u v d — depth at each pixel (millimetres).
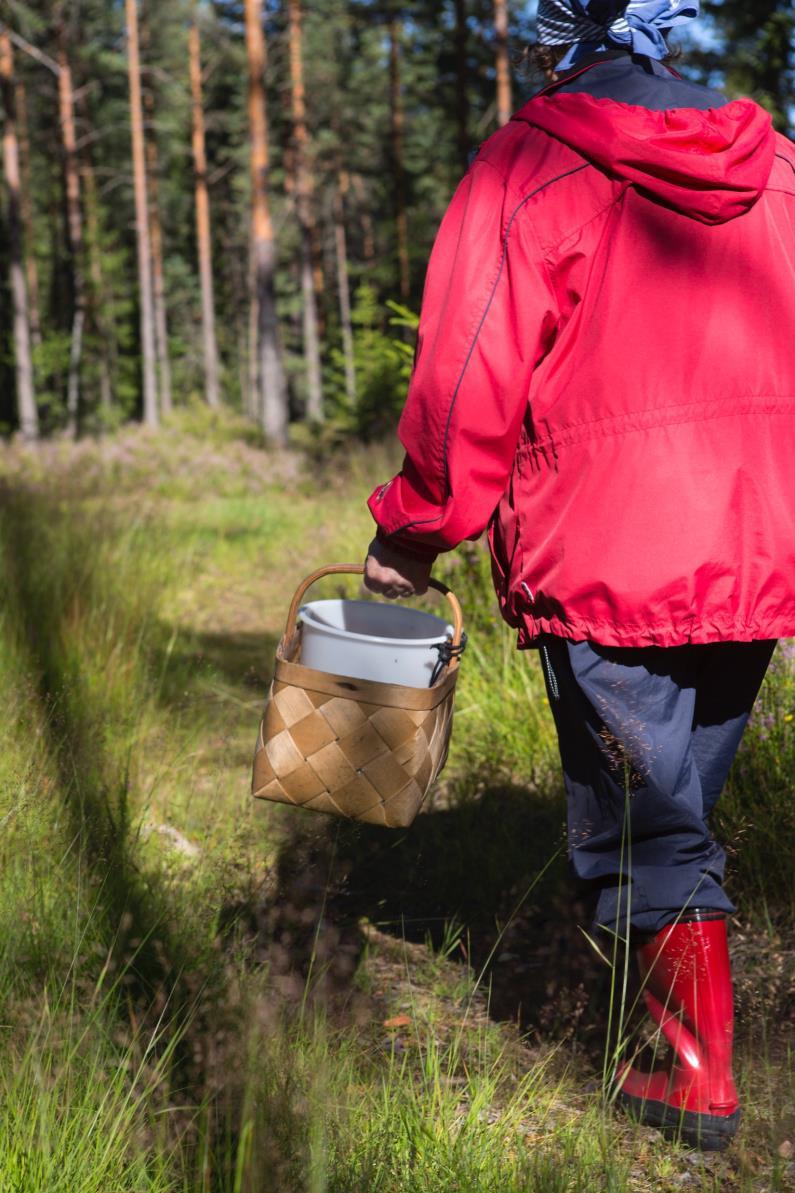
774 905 2814
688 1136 1934
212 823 3350
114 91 39188
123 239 48562
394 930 2969
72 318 40781
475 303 1780
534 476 1878
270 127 37469
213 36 32969
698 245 1764
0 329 39406
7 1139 1678
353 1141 1806
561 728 2004
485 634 4887
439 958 2715
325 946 2586
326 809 2062
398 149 37156
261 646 6188
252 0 22234
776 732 3086
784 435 1818
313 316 37500
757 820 2889
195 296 52125
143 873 2787
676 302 1763
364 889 3201
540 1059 2266
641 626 1790
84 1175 1663
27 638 4438
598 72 1907
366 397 19281
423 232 38219
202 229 38406
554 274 1785
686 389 1767
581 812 2021
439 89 32250
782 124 15648
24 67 34750
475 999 2582
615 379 1771
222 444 17688
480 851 3268
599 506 1792
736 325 1775
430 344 1821
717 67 16312
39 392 38906
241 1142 1617
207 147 42031
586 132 1773
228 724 4344
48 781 2973
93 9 32875
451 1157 1804
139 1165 1679
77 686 4027
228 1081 1847
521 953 2820
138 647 4734
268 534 10250
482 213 1804
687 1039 1951
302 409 43281
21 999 2115
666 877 1928
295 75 33219
